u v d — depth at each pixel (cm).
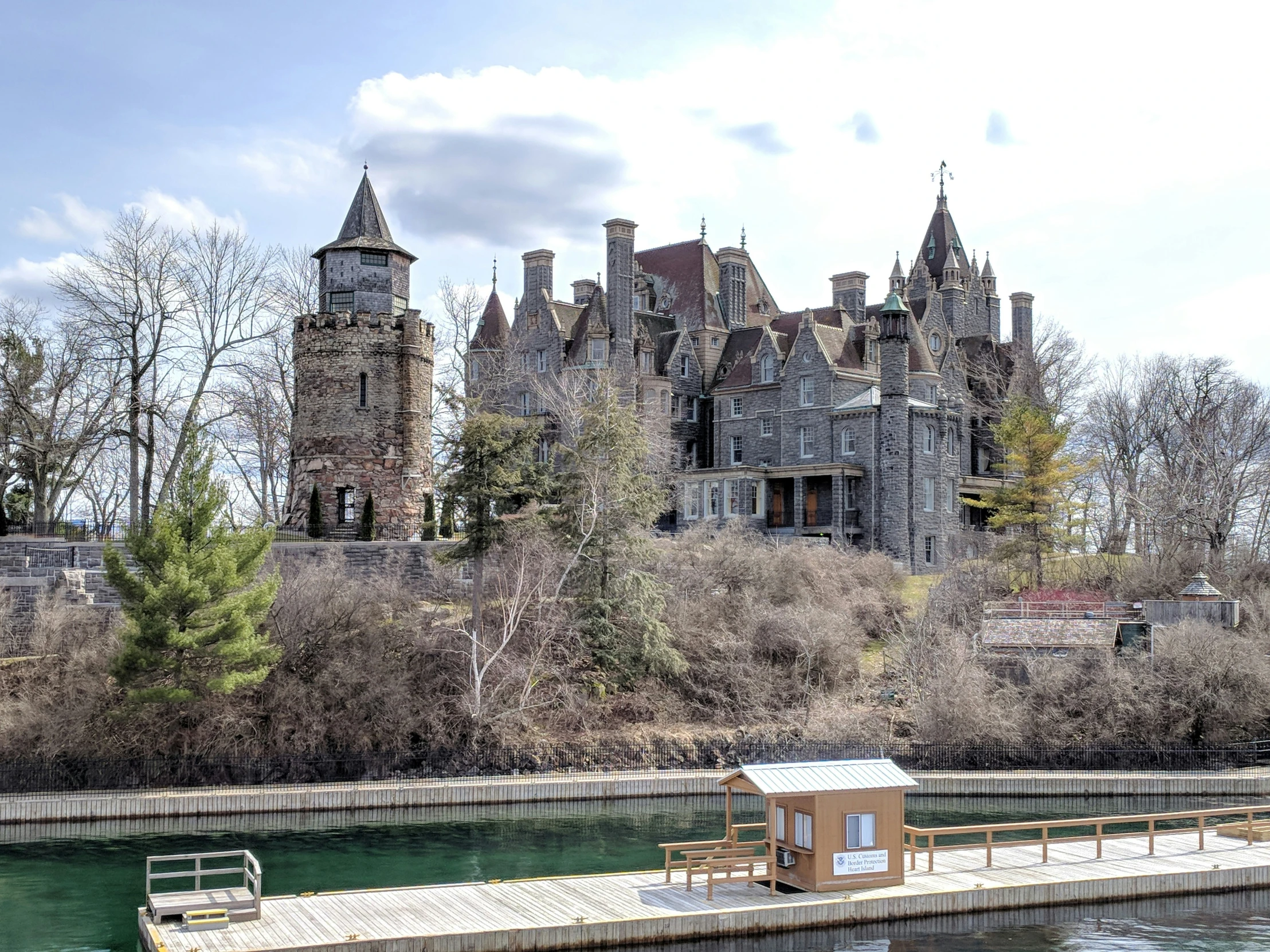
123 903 3338
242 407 8575
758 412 9456
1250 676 5416
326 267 7244
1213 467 7881
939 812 4578
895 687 5859
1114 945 3067
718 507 8969
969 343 10231
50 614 5238
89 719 4825
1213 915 3316
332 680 5172
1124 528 8362
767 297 11250
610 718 5534
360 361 7050
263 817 4388
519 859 3816
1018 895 3291
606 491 5878
